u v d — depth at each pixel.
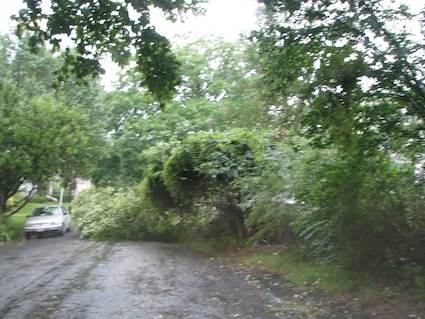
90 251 17.53
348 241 9.84
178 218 21.52
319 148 10.18
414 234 9.52
